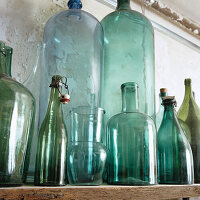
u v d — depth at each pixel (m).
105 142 0.70
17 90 0.53
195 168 0.73
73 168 0.53
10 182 0.47
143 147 0.59
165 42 1.24
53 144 0.52
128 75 0.78
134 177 0.56
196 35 1.42
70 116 0.62
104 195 0.46
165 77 1.17
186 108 0.84
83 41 0.77
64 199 0.42
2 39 0.72
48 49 0.73
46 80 0.69
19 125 0.52
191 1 1.26
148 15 1.20
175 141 0.67
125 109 0.64
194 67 1.35
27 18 0.78
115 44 0.81
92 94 0.73
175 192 0.57
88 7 0.95
